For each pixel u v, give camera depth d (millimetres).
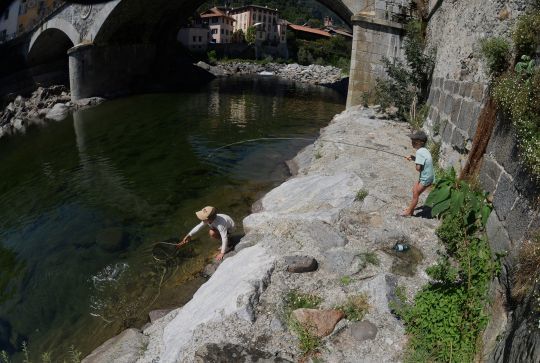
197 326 4484
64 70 29953
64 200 10430
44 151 15367
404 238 5824
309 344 4090
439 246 5527
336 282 5020
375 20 16031
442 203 4559
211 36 70875
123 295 6324
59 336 5680
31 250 8047
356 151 10016
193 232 6961
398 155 9156
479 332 3715
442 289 4309
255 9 70438
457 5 9523
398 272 5133
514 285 3410
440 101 10016
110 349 4746
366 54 16469
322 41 71188
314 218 6566
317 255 5555
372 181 7832
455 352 3672
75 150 15039
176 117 19859
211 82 34562
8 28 29844
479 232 4695
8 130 19594
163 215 9039
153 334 4906
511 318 3275
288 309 4590
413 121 12664
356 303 4551
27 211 10008
